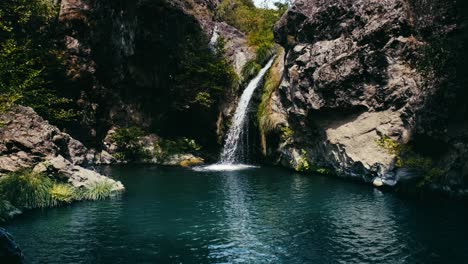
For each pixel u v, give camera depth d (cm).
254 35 4603
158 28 3978
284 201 2192
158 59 4019
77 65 3606
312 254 1433
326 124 2973
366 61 2672
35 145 2241
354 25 2792
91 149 3684
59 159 2252
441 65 2270
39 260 1362
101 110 3831
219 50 4294
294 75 3200
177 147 3897
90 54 3678
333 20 2941
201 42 4272
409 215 1883
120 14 3784
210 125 4066
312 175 3045
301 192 2416
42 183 2059
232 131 3972
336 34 2920
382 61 2609
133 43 3878
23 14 3300
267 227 1738
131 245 1515
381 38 2614
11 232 1638
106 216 1880
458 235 1592
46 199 2030
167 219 1845
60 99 3288
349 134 2777
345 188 2527
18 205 1944
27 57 3212
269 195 2334
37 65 3416
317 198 2258
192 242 1552
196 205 2103
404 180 2361
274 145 3584
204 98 3888
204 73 4103
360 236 1609
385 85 2595
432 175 2248
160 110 4075
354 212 1958
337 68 2808
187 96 4034
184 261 1373
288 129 3381
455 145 2172
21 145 2219
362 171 2700
